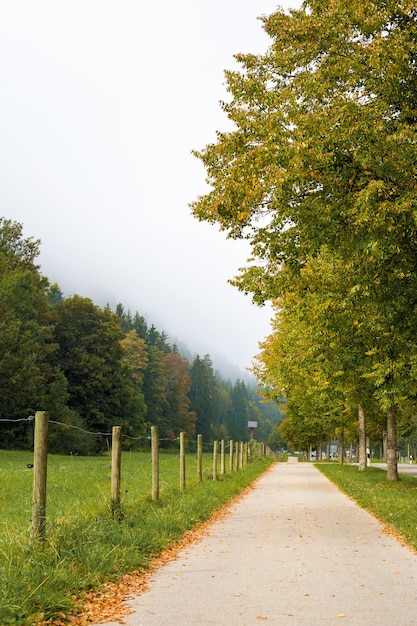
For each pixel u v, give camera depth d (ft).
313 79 41.06
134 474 89.51
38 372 220.64
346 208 39.11
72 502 47.80
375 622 20.56
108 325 276.41
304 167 39.22
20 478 77.97
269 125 39.99
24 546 25.43
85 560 26.40
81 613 21.36
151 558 31.17
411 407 114.01
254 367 150.51
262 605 22.79
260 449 212.43
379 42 39.06
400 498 63.26
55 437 212.02
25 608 20.15
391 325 46.37
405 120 41.78
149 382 408.67
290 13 44.04
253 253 46.14
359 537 39.65
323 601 23.38
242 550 34.60
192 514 46.11
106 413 270.87
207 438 502.38
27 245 242.99
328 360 73.05
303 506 59.31
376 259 41.06
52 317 260.21
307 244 43.27
